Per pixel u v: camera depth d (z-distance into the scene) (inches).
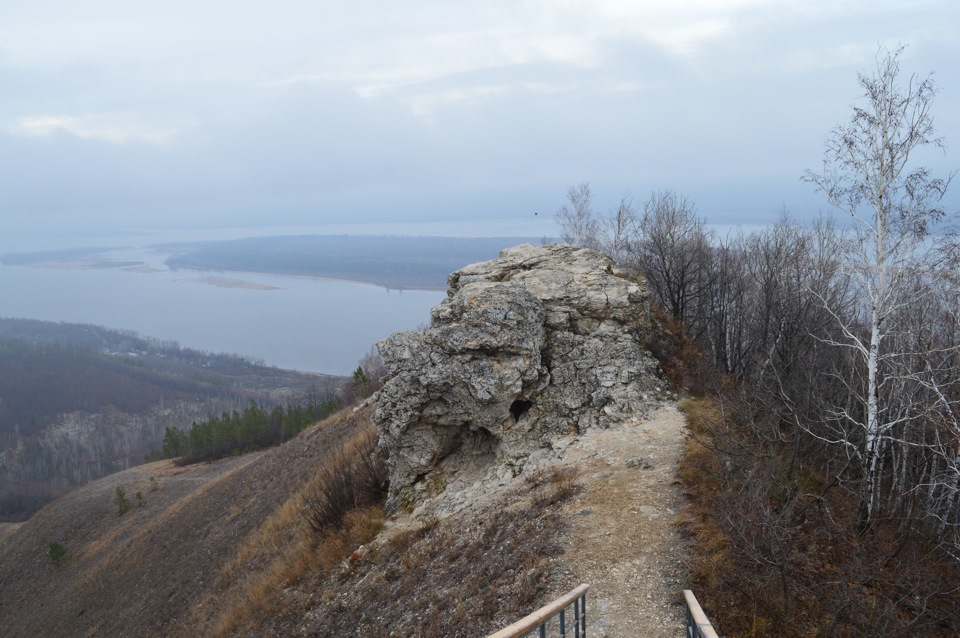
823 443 734.5
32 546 2241.6
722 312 1366.9
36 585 1855.3
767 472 498.9
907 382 699.4
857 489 616.7
